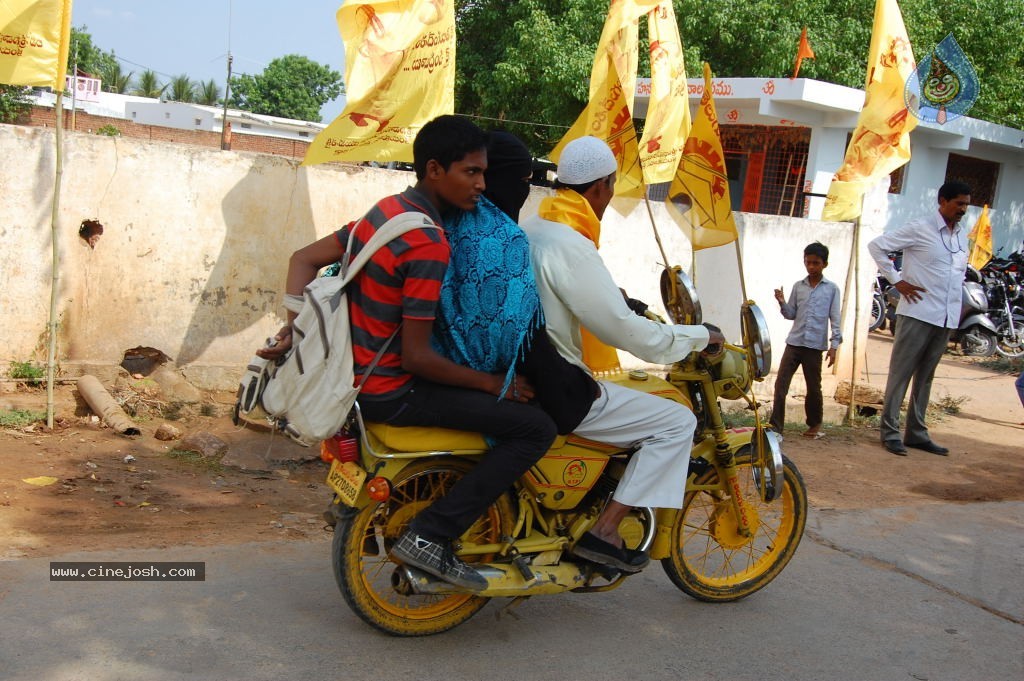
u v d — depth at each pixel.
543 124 17.38
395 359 3.12
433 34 5.82
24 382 6.01
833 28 17.06
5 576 3.54
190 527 4.40
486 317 3.13
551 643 3.53
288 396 3.07
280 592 3.68
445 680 3.15
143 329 6.39
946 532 5.44
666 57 6.98
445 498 3.21
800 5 16.58
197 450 5.59
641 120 17.75
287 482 5.36
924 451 7.69
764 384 8.75
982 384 11.34
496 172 3.34
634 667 3.40
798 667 3.52
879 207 9.12
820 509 5.72
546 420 3.26
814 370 7.66
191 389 6.41
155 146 6.23
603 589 3.61
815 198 14.69
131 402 6.09
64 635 3.13
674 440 3.57
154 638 3.19
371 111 5.79
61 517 4.36
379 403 3.12
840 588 4.38
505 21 19.59
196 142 30.23
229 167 6.48
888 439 7.56
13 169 5.83
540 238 3.34
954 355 13.57
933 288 7.25
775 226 8.60
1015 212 19.56
